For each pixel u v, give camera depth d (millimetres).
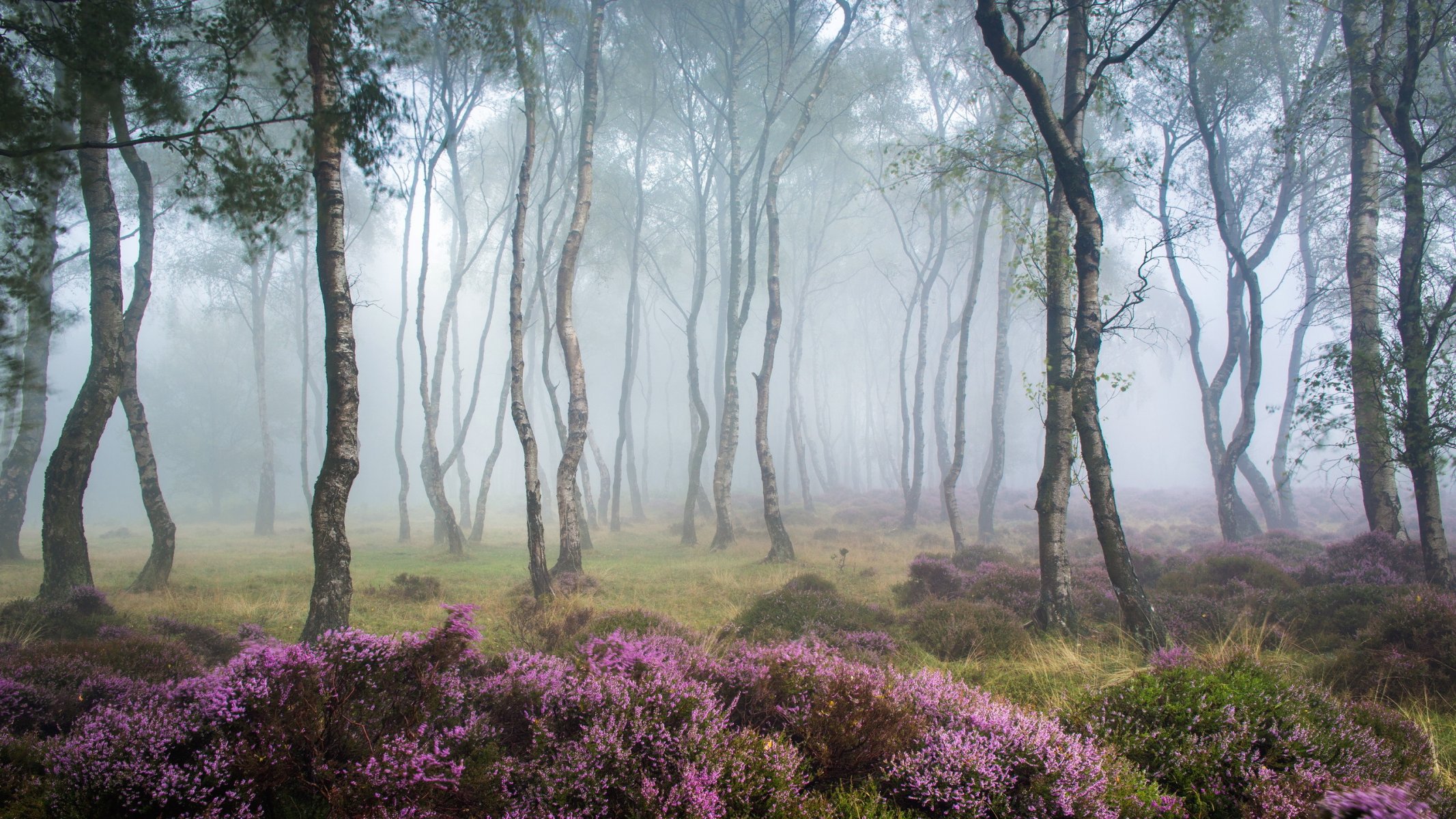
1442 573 9852
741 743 4246
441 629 4750
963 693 5438
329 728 4234
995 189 12070
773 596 10266
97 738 4012
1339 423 12578
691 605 11273
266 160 7836
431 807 3816
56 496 10812
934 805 4102
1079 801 3941
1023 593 10797
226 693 4309
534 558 11164
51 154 7035
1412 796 3826
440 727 4516
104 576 14469
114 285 11758
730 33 22516
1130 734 4926
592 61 16031
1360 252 13531
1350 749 4621
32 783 3852
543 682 5012
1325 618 8766
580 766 3943
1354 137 14023
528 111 13531
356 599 11406
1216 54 15406
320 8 7602
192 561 17766
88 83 7055
